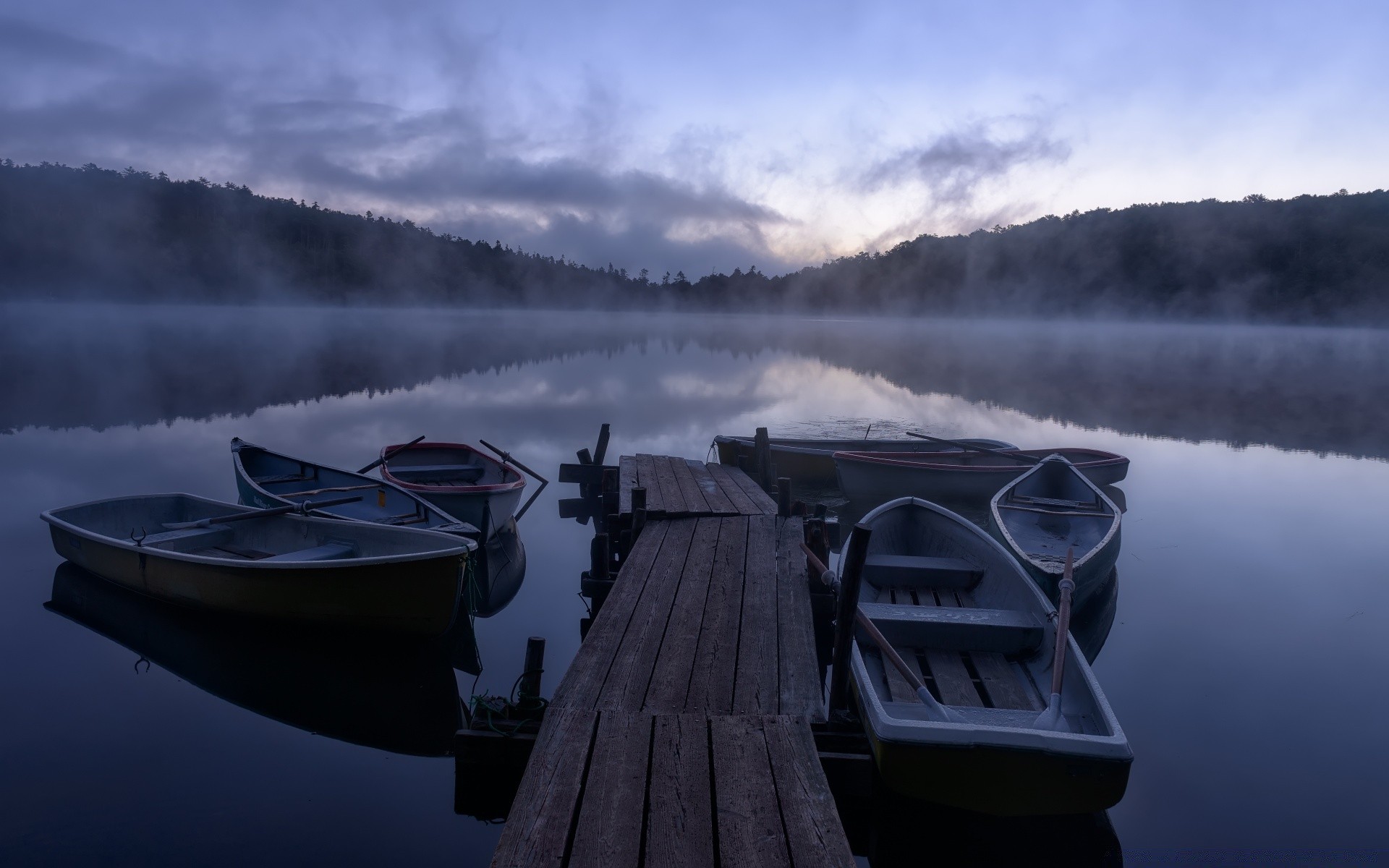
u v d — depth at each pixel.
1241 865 3.85
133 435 15.55
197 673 5.96
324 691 5.79
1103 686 5.80
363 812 4.23
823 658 6.05
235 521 7.28
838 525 8.77
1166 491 12.77
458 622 6.97
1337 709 5.45
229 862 3.80
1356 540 9.95
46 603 7.17
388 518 7.59
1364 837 4.05
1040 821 4.16
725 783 3.25
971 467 10.71
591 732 3.63
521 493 9.50
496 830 4.09
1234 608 7.48
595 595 6.82
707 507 8.26
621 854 2.82
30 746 4.86
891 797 4.14
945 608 5.20
